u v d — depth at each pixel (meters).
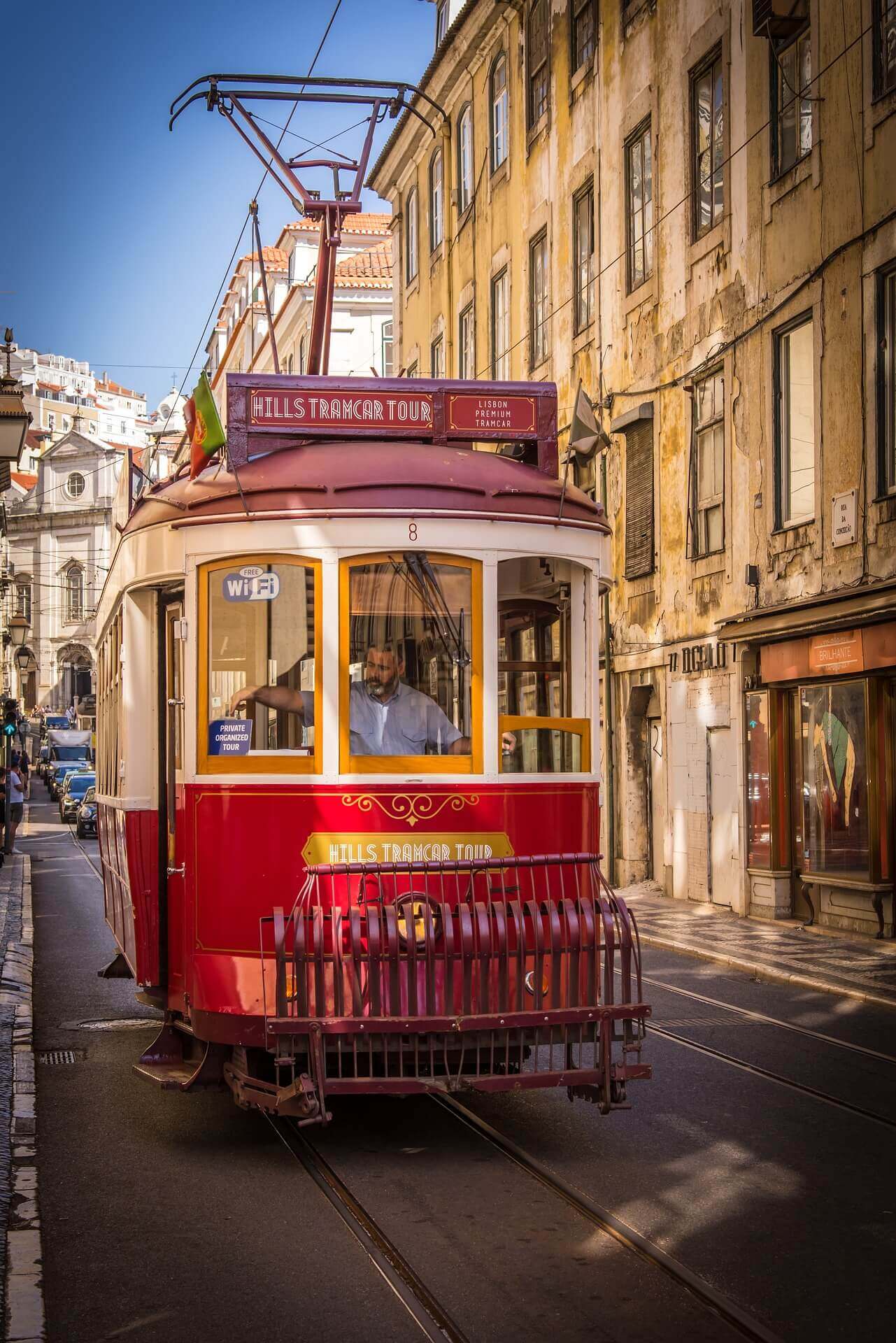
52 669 97.88
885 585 14.85
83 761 71.75
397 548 7.39
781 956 14.62
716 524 19.92
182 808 7.79
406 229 37.91
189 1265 5.63
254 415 7.99
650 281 22.14
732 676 18.94
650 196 22.36
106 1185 6.84
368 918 6.67
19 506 99.75
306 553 7.39
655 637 21.81
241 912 7.32
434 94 33.53
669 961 14.91
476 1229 6.03
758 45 18.34
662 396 21.66
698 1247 5.75
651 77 22.09
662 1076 9.17
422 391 8.20
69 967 15.52
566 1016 6.73
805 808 17.34
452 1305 5.14
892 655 14.84
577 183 25.44
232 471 7.75
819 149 16.72
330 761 7.27
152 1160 7.32
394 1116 8.23
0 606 53.88
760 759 18.20
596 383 24.56
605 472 24.00
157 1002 8.52
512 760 7.54
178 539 7.80
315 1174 6.98
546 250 27.25
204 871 7.47
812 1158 7.14
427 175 35.47
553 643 7.81
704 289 20.11
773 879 17.80
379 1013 6.60
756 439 18.44
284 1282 5.42
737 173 19.03
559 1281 5.39
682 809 20.84
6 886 25.27
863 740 15.73
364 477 7.47
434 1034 6.62
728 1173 6.86
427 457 7.76
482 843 7.36
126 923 9.15
